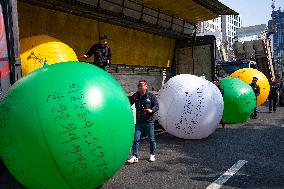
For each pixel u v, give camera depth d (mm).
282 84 19922
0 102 3695
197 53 13453
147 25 10969
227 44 28766
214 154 6164
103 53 7906
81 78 3604
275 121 11398
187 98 7297
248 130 9250
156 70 13141
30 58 6074
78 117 3324
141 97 5656
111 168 3715
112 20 9945
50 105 3326
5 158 3543
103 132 3447
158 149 6730
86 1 8336
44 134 3254
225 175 4770
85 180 3561
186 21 13320
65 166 3350
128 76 11539
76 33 9281
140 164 5504
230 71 20500
